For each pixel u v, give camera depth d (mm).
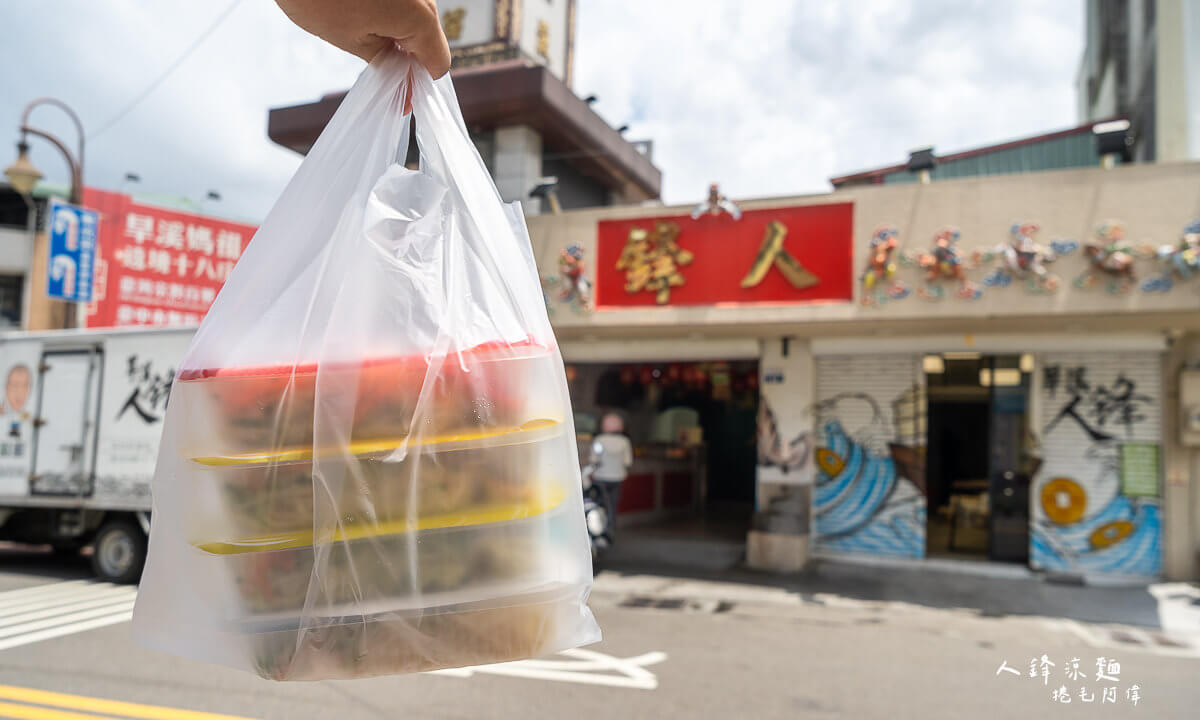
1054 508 9094
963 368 11727
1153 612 7438
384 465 1308
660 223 9578
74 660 5484
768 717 4465
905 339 9672
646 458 13219
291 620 1295
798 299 8922
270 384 1347
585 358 11180
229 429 1349
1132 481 8859
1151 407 8859
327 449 1300
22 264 16750
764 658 5711
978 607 7648
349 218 1416
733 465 16438
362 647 1293
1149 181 7570
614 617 7062
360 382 1322
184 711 4477
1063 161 10805
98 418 8648
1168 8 10344
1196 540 8656
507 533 1348
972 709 4645
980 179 8141
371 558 1300
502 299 1462
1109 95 13773
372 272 1382
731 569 9500
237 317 1411
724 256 9289
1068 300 7754
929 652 5980
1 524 9273
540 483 1392
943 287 8195
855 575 9125
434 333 1367
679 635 6395
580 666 5410
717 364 11812
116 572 8516
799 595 8125
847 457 9977
